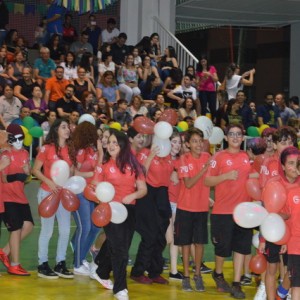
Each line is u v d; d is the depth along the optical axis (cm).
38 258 1088
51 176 988
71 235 1362
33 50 2144
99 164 937
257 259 894
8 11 2250
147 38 2211
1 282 1001
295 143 940
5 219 1033
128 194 919
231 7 2391
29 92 1758
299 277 786
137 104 1780
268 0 2278
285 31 3806
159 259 1041
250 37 3953
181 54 2266
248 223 845
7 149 1018
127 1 2427
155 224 1018
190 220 1002
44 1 2428
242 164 984
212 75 2023
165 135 986
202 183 1006
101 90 1866
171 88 2038
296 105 2072
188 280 1009
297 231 790
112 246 911
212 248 1335
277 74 3856
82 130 1045
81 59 1991
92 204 1059
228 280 1080
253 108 2039
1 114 1634
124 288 918
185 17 2573
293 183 824
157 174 1015
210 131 1084
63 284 1005
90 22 2241
